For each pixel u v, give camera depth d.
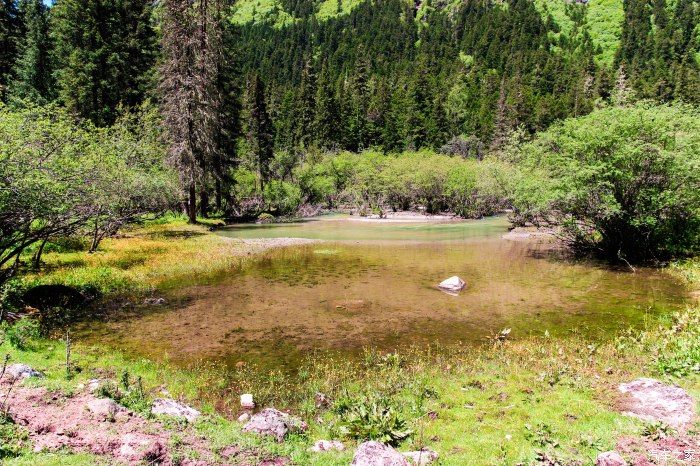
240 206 48.53
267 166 56.56
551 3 173.62
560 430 5.91
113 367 8.23
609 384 7.36
